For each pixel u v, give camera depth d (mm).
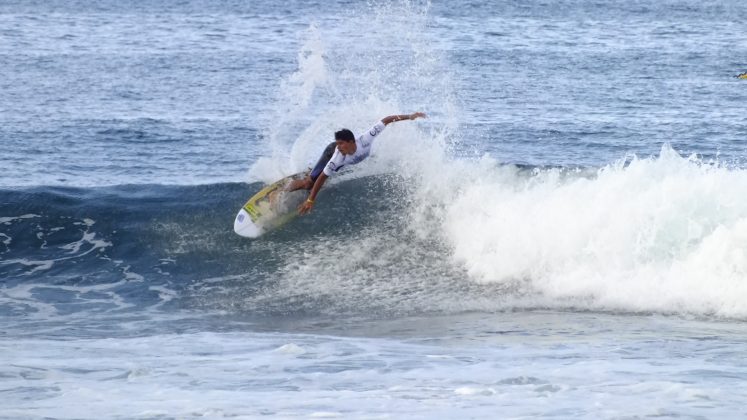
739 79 117062
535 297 39562
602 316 37094
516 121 89062
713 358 29406
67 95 100688
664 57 137250
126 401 23422
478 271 41688
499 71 119750
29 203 48094
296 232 44844
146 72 116188
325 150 45188
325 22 171000
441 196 45031
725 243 38188
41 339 34438
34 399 23656
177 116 90188
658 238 39656
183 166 71438
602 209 40938
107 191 49531
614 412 21891
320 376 26766
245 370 27609
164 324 37281
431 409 22438
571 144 80250
